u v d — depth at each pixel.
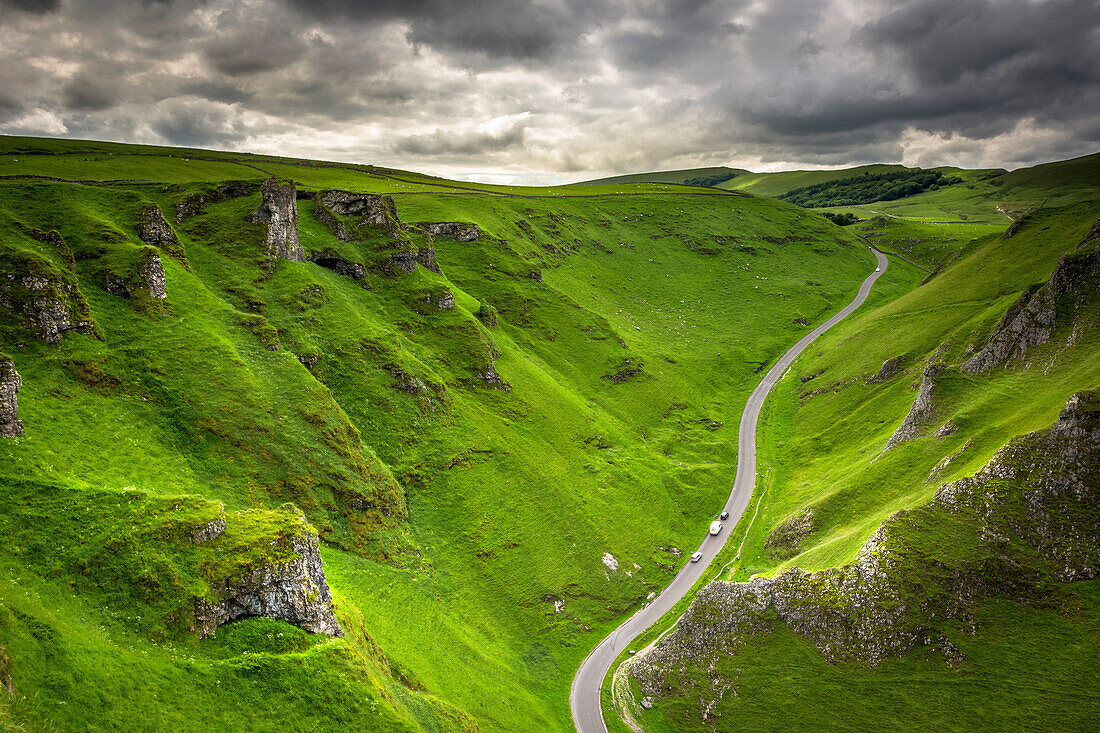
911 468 107.06
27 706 41.47
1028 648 74.25
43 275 85.88
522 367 150.00
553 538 110.56
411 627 80.69
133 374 87.44
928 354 152.75
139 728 45.06
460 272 184.12
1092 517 79.94
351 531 89.62
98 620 50.56
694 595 107.19
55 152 189.75
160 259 104.56
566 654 94.50
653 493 131.12
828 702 76.94
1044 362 111.06
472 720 68.31
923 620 78.12
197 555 57.16
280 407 96.19
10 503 57.38
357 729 53.00
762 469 145.62
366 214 151.62
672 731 80.69
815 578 86.06
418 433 114.12
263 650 54.94
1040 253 167.88
